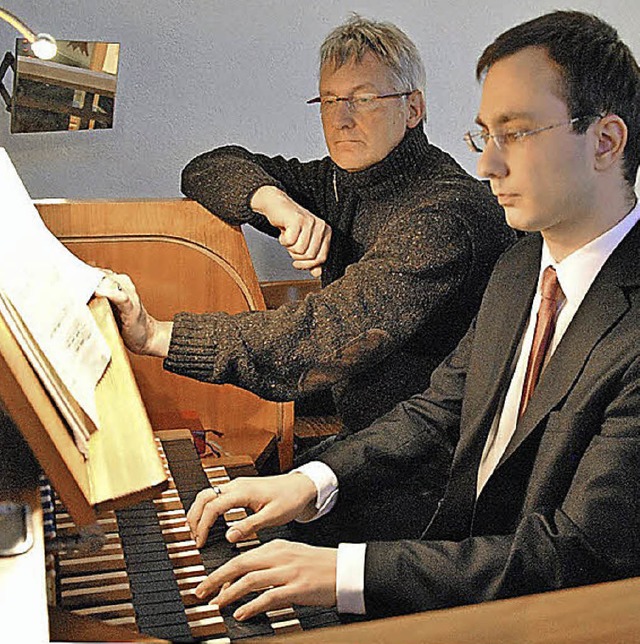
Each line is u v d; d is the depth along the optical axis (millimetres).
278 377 1881
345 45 2105
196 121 2783
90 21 2633
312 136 2891
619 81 1364
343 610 1261
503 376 1537
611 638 632
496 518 1452
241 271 2086
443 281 1938
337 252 2301
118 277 1802
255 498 1476
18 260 1287
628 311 1337
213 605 1270
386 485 1658
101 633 917
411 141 2148
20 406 973
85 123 2682
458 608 668
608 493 1225
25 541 962
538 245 1585
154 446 1174
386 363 2107
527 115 1350
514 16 2979
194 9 2703
